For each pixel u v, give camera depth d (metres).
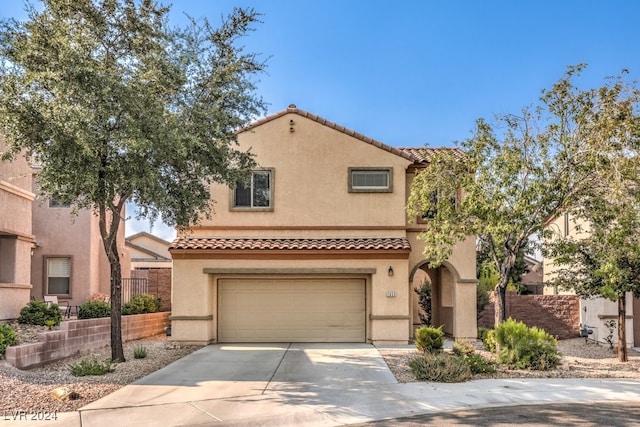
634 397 12.27
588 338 21.19
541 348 15.78
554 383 13.67
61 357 15.67
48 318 18.84
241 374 14.49
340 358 17.16
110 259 15.81
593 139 14.74
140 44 14.34
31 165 16.30
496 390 12.86
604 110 14.95
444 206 16.62
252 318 21.03
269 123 21.58
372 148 21.50
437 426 9.97
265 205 21.44
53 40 12.83
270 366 15.70
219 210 21.31
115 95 12.91
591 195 15.29
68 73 12.55
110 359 15.90
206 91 15.32
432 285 24.78
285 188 21.38
